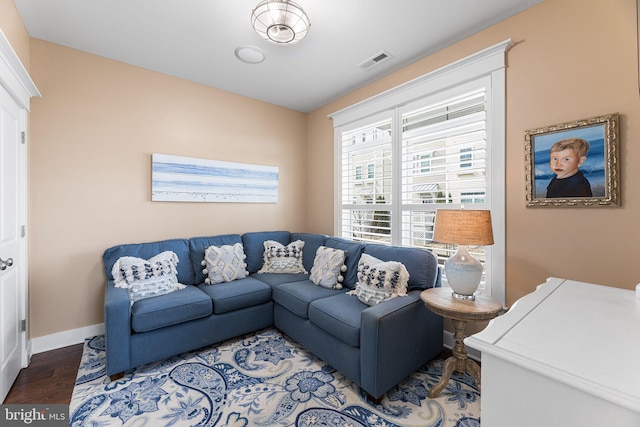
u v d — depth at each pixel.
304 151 4.19
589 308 1.08
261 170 3.72
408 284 2.29
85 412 1.68
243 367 2.17
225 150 3.44
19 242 2.09
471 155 2.37
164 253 2.67
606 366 0.69
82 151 2.58
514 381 0.74
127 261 2.42
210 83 3.25
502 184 2.14
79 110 2.56
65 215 2.50
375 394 1.73
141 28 2.26
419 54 2.63
